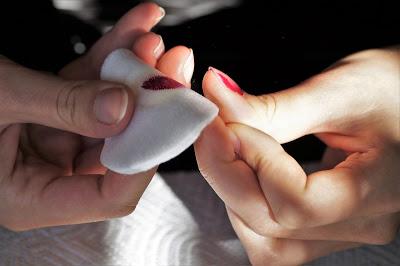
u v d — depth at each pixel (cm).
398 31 51
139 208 39
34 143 39
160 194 40
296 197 34
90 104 30
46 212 36
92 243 37
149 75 31
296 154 48
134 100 30
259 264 37
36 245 37
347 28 51
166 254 36
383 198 35
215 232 38
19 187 36
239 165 34
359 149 37
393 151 36
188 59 34
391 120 37
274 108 35
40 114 32
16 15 50
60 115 32
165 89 30
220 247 37
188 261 36
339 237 36
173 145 28
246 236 36
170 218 39
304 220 34
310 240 36
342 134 38
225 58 49
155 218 39
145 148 28
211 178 34
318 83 37
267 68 50
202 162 34
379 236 36
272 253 36
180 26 49
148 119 29
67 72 41
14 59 50
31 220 36
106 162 29
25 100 32
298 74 50
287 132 36
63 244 37
